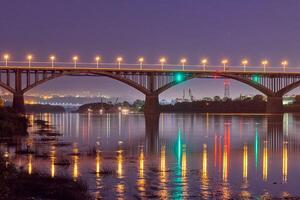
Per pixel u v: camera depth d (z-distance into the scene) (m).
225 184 36.69
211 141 76.12
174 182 37.22
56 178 34.94
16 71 146.12
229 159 51.91
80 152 57.00
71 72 150.75
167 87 165.75
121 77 159.12
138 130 102.56
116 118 176.50
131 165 46.28
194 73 163.88
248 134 92.38
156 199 31.56
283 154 57.31
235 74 168.62
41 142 69.31
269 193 33.69
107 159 50.72
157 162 48.78
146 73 161.75
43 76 149.62
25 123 98.56
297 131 101.50
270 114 180.75
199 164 47.53
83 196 30.91
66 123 133.00
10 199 27.41
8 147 60.97
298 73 173.75
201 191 34.06
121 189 34.28
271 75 173.75
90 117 192.00
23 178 33.38
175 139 79.56
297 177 40.16
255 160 51.22
